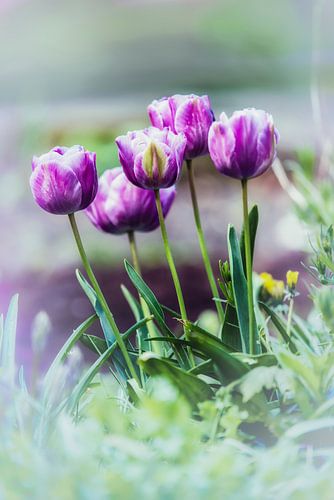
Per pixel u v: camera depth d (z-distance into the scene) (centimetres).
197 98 143
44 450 129
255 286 154
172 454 122
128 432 133
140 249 417
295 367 130
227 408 134
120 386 146
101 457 130
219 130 136
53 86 760
